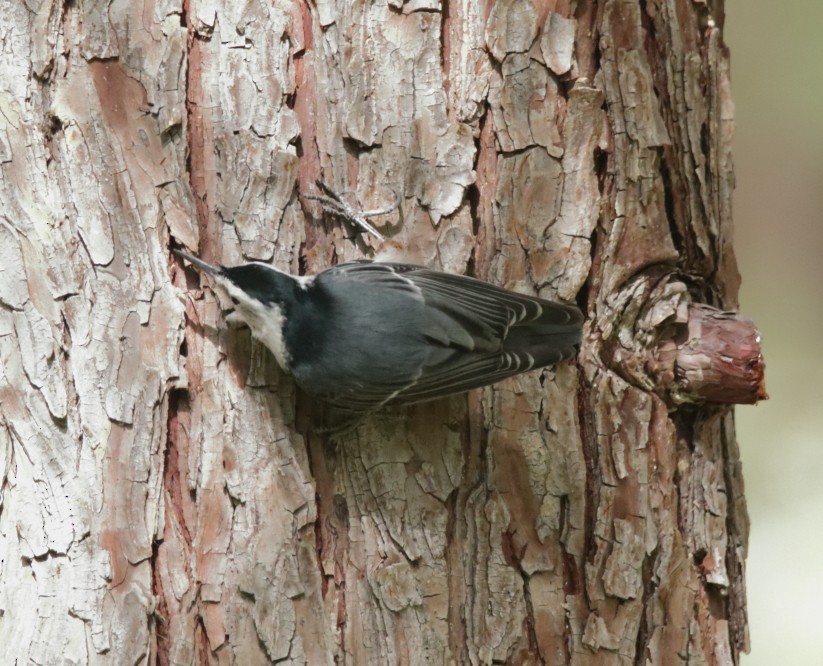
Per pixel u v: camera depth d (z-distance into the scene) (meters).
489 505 7.61
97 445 7.07
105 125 7.32
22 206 7.26
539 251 7.88
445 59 7.85
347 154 7.76
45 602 6.97
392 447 7.55
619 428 7.90
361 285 7.44
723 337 8.09
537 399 7.76
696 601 8.11
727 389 8.09
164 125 7.39
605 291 8.01
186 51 7.49
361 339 7.27
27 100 7.32
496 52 7.81
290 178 7.62
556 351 7.43
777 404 16.12
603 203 8.02
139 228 7.30
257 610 7.08
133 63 7.38
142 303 7.25
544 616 7.57
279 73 7.62
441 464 7.60
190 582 7.09
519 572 7.59
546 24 7.86
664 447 8.03
